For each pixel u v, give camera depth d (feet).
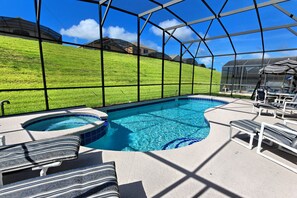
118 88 34.94
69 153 6.98
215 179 7.03
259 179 7.10
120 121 21.29
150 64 48.24
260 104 19.02
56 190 4.58
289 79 37.32
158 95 42.29
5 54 26.99
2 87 26.91
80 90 30.45
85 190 4.62
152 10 21.67
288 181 7.00
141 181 6.82
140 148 14.24
